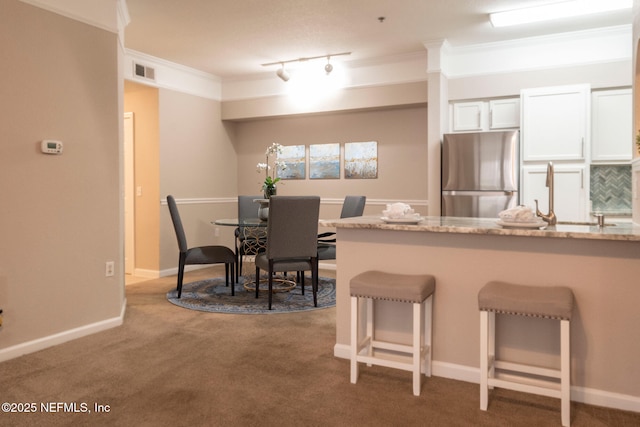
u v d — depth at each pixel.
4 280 3.03
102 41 3.62
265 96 6.59
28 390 2.57
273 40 5.06
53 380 2.70
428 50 5.15
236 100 6.79
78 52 3.44
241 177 7.15
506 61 5.06
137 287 5.23
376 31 4.79
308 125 6.70
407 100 5.63
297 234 4.24
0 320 2.91
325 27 4.66
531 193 4.86
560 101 4.74
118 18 3.85
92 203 3.56
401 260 2.88
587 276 2.41
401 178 6.09
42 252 3.23
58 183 3.32
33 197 3.17
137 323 3.84
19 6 3.06
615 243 2.34
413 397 2.49
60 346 3.28
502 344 2.64
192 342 3.37
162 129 5.90
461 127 5.32
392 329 2.96
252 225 4.60
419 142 5.97
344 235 3.06
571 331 2.44
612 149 4.66
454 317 2.74
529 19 4.37
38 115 3.18
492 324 2.59
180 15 4.32
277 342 3.38
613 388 2.37
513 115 5.08
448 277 2.75
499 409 2.36
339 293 3.08
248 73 6.51
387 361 2.59
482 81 5.17
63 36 3.33
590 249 2.39
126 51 5.37
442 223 2.88
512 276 2.58
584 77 4.74
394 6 4.14
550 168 2.74
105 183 3.66
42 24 3.20
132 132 6.03
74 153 3.42
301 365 2.94
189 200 6.32
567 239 2.44
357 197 5.49
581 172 4.68
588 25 4.55
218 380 2.70
